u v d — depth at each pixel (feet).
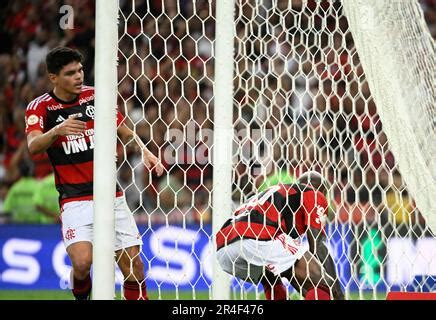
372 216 100.99
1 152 139.95
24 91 145.18
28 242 114.52
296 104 107.65
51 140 60.95
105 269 50.75
